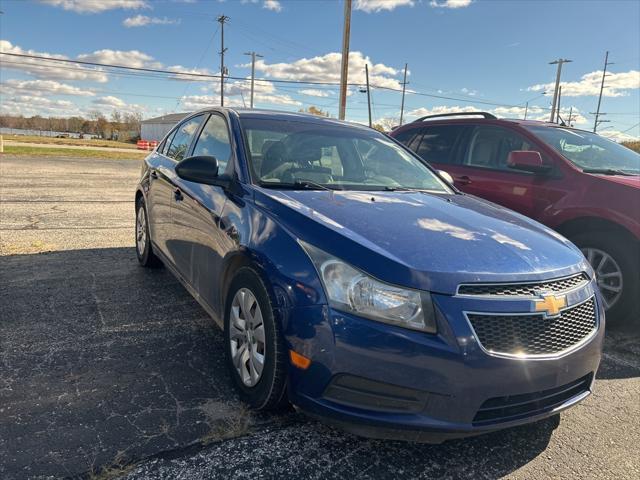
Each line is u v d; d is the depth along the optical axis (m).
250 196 2.98
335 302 2.22
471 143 5.66
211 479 2.20
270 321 2.47
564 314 2.39
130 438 2.43
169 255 4.22
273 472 2.28
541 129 5.31
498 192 5.08
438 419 2.14
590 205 4.30
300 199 2.88
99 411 2.63
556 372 2.30
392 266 2.20
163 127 90.25
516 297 2.25
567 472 2.42
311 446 2.48
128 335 3.59
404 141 6.52
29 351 3.25
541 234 2.88
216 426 2.58
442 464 2.43
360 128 4.35
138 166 21.39
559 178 4.64
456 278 2.20
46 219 7.74
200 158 3.18
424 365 2.11
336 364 2.20
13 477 2.10
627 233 4.14
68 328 3.65
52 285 4.57
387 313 2.15
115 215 8.50
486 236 2.62
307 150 3.61
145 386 2.91
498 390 2.17
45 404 2.66
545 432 2.76
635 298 4.13
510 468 2.43
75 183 13.03
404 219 2.73
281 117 3.94
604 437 2.74
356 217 2.66
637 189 4.10
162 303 4.27
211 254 3.22
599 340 2.56
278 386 2.48
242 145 3.39
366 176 3.69
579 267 2.63
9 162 18.22
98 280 4.79
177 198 3.99
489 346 2.16
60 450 2.30
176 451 2.36
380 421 2.15
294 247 2.45
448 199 3.47
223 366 3.21
